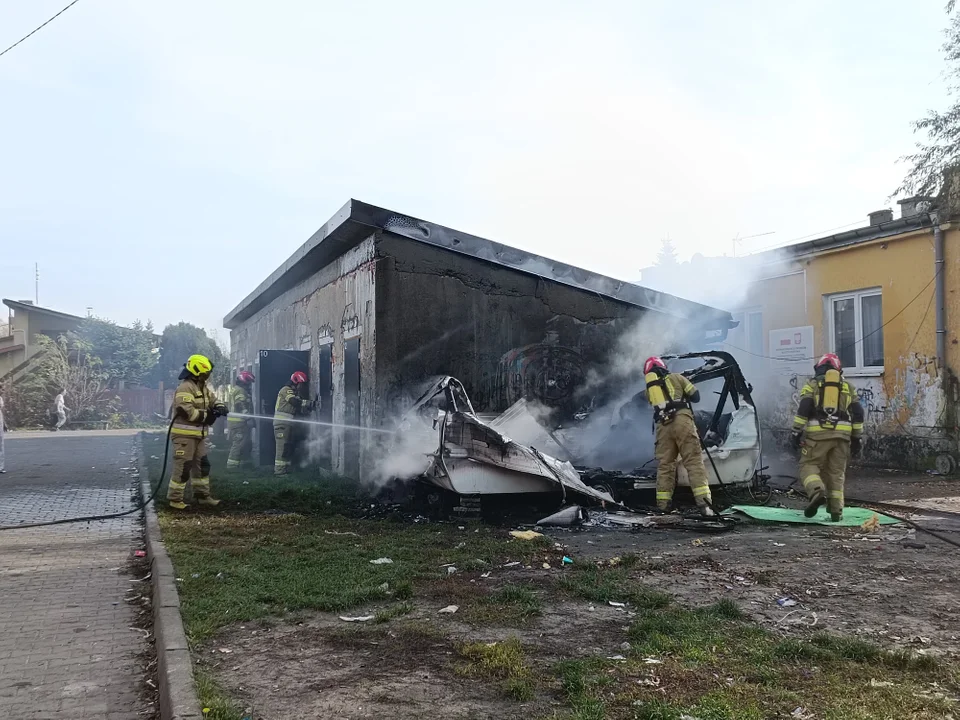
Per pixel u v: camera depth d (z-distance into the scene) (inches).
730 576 216.2
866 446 510.9
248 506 353.1
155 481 450.3
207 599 193.5
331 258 472.7
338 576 217.6
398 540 272.5
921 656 144.2
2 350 1286.9
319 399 493.0
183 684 137.0
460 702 131.3
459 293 397.7
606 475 354.0
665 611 181.0
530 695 133.1
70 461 614.9
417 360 384.8
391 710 128.3
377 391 375.6
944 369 463.2
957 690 132.3
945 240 468.1
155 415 1362.0
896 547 257.9
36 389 1210.0
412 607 189.0
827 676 138.9
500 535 283.7
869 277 516.4
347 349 433.1
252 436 580.4
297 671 146.8
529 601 190.4
